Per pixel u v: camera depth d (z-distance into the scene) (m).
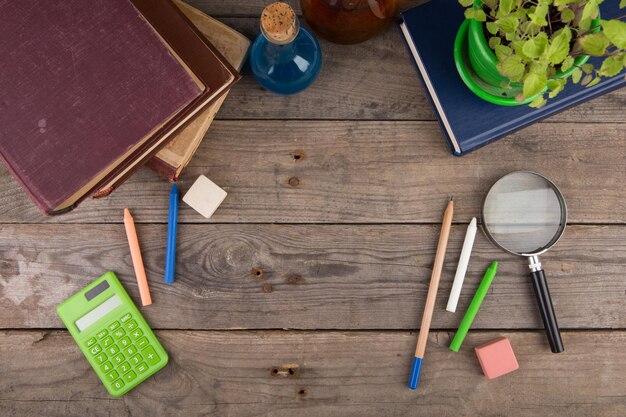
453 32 0.80
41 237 0.88
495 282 0.87
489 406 0.87
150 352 0.86
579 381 0.87
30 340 0.88
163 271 0.88
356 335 0.87
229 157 0.88
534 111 0.78
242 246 0.88
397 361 0.87
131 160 0.69
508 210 0.86
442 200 0.87
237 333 0.88
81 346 0.85
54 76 0.67
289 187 0.88
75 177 0.66
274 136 0.88
